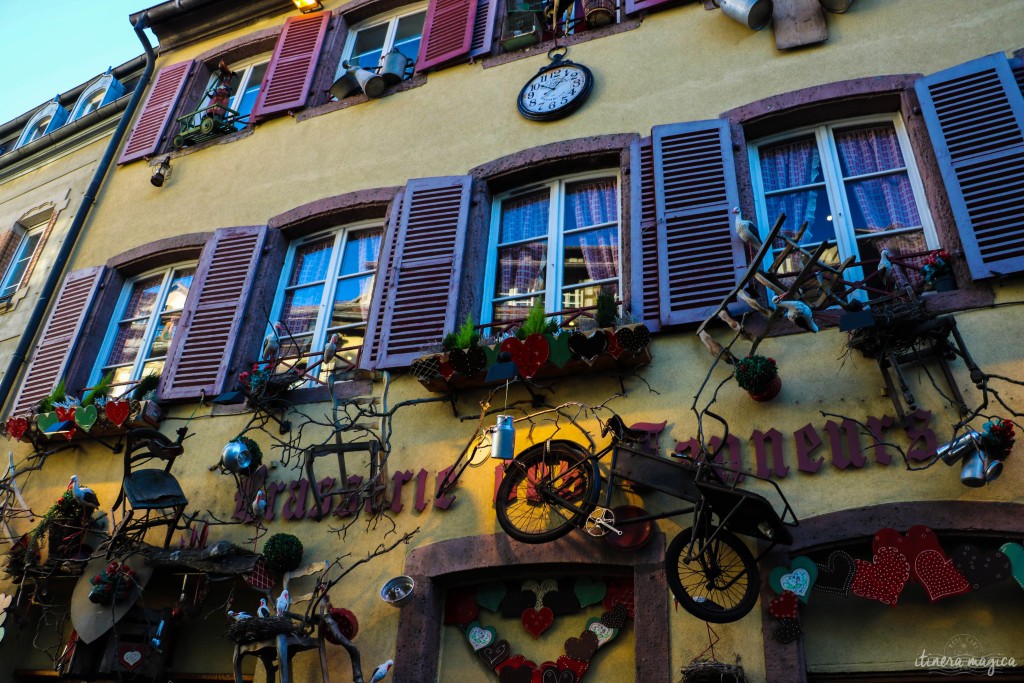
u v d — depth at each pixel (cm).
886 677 534
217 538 737
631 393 670
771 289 646
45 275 1084
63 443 869
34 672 800
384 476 703
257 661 700
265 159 991
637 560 599
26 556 770
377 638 645
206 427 809
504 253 826
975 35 729
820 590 552
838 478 581
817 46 779
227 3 1164
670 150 767
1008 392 572
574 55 886
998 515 535
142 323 967
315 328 864
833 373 620
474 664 630
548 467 654
